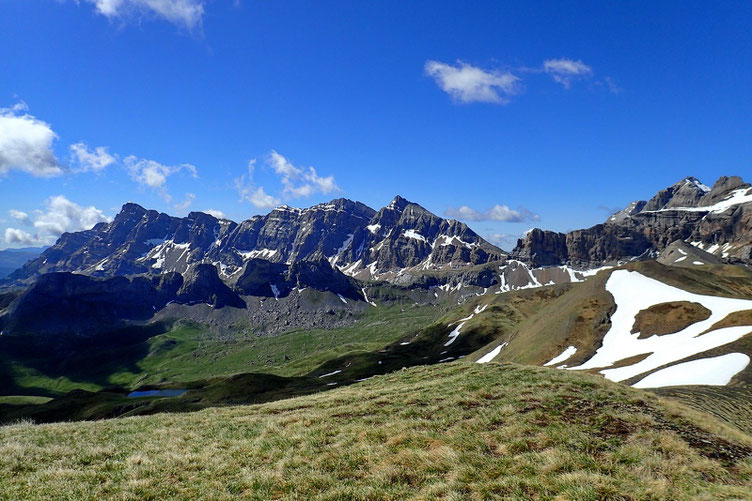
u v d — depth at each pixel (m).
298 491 15.91
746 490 14.29
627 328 104.44
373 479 16.31
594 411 22.94
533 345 120.31
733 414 34.19
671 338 87.75
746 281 155.50
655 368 66.38
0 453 21.28
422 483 15.84
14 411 155.00
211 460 19.89
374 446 19.56
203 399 133.00
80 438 25.50
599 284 139.50
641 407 23.77
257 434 23.86
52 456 21.39
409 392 31.50
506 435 19.88
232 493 16.20
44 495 16.38
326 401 31.97
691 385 47.03
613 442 18.53
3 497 16.36
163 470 18.92
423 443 19.61
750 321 77.81
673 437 19.03
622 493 14.13
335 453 19.14
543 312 153.38
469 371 40.16
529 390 28.09
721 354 60.25
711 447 18.55
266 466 18.64
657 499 13.77
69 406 146.75
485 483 15.33
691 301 104.19
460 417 23.12
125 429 27.61
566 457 16.97
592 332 110.25
